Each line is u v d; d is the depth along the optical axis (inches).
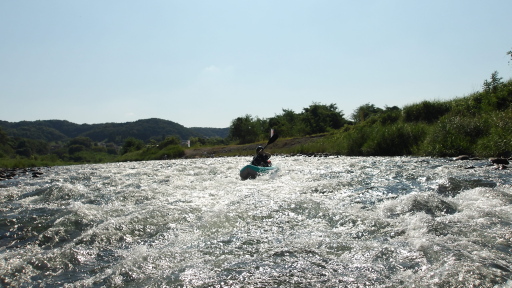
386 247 161.8
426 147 621.3
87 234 197.2
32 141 3250.5
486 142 524.7
